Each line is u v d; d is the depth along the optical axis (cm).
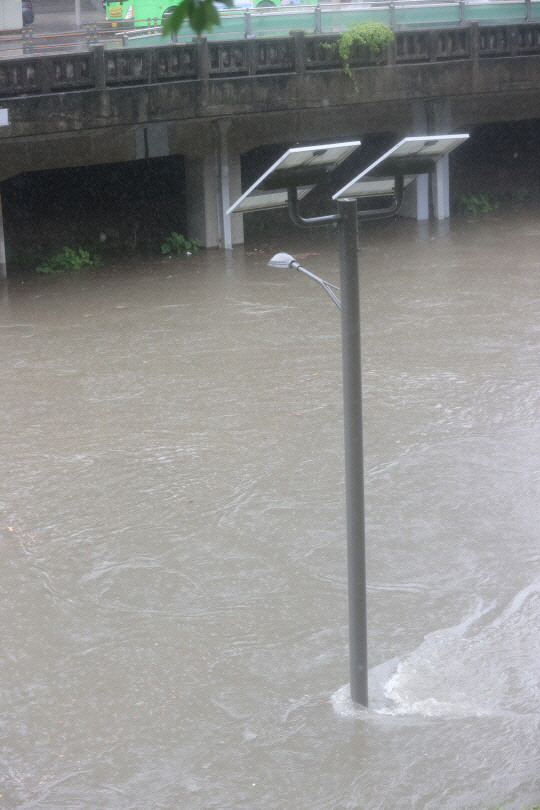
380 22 2486
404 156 620
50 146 2264
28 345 1798
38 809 644
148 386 1536
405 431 1304
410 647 827
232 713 745
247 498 1123
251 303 2059
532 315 1861
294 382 1525
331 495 1123
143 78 2211
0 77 2052
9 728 737
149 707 757
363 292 2097
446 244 2586
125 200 2664
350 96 2466
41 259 2564
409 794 639
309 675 791
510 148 3219
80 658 827
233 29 2344
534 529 1030
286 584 937
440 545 1002
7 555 1008
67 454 1270
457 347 1672
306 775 668
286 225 2919
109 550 1012
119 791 662
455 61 2570
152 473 1201
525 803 614
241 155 2794
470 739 695
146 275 2383
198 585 940
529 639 832
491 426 1310
